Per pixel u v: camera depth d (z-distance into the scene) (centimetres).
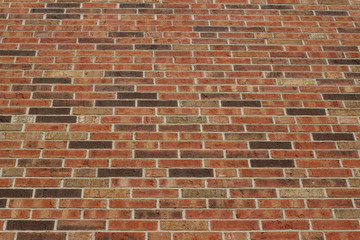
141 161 246
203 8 305
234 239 227
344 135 262
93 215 229
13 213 227
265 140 258
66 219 227
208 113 264
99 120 258
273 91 275
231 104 269
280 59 288
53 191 234
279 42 296
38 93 265
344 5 315
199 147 253
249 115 265
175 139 254
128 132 255
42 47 282
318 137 261
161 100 267
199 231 228
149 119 260
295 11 309
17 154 244
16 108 258
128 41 288
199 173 244
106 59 279
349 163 252
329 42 298
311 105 272
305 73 284
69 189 235
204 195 238
